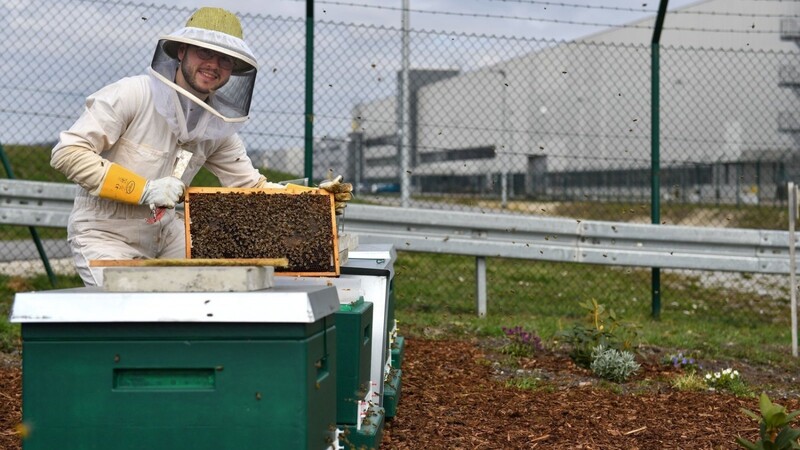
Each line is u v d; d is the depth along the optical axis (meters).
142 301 2.13
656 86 8.05
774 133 20.47
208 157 3.92
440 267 9.82
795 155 20.59
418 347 6.01
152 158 3.47
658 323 7.74
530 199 18.52
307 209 3.11
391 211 7.60
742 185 20.19
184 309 2.12
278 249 3.06
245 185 4.03
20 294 2.15
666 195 19.77
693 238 7.74
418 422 4.14
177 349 2.16
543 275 9.90
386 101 12.76
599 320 5.91
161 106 3.34
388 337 3.96
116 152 3.44
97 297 2.13
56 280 8.04
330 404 2.49
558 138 19.44
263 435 2.16
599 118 19.73
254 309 2.12
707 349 6.49
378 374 3.47
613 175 19.75
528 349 5.93
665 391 5.09
